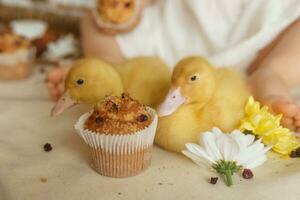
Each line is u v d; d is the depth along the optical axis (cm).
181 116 49
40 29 84
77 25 87
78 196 42
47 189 43
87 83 50
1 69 70
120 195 43
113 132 43
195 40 69
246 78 58
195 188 44
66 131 54
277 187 44
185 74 48
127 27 69
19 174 45
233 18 67
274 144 49
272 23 63
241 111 50
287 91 55
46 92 67
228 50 64
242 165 46
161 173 46
